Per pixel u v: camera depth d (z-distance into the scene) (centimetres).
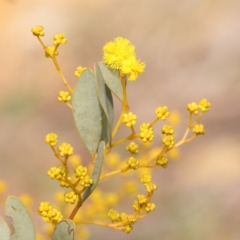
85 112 40
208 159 73
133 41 77
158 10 77
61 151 39
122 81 40
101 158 39
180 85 76
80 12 76
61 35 40
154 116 73
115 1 77
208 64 77
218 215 70
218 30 77
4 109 72
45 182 69
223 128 75
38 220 54
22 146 71
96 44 76
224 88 76
